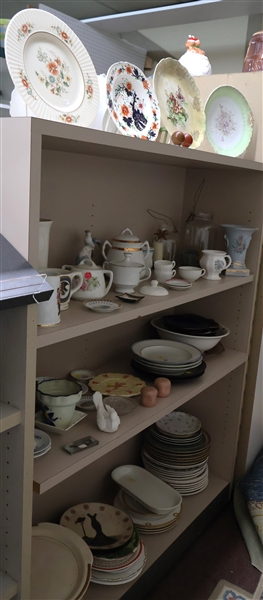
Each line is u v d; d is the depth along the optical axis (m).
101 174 1.48
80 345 1.55
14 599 1.00
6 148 0.84
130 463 1.97
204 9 1.97
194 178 1.97
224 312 1.99
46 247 1.12
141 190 1.70
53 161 1.29
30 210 0.83
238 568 1.69
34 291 0.81
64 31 1.07
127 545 1.46
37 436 1.17
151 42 2.50
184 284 1.52
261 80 1.74
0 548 1.02
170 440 1.85
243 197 1.88
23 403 0.90
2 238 0.87
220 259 1.73
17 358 0.89
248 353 1.99
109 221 1.56
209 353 1.89
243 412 2.08
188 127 1.55
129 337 1.81
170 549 1.64
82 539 1.34
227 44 2.55
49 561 1.24
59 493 1.60
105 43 1.70
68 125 0.88
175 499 1.70
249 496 1.93
